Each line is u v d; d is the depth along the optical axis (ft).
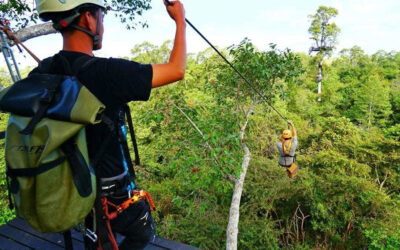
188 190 45.27
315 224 51.13
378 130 109.81
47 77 3.75
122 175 4.39
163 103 25.17
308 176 52.39
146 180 60.39
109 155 4.20
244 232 42.47
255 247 41.14
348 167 56.95
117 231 4.89
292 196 53.98
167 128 25.99
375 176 66.13
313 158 60.85
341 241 51.67
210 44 8.88
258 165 52.11
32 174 3.33
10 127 3.54
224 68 31.58
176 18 4.25
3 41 6.57
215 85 31.65
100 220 4.17
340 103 152.15
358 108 136.05
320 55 181.78
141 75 3.71
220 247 39.70
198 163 23.50
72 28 3.96
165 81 3.92
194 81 104.01
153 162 61.67
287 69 29.78
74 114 3.40
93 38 4.14
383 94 133.90
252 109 31.42
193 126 25.40
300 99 127.65
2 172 41.01
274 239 43.04
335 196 50.44
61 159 3.45
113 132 4.04
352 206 50.80
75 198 3.48
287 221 54.34
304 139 79.51
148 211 5.25
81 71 3.79
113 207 4.51
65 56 3.98
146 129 65.77
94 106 3.48
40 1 3.82
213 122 24.32
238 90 30.19
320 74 179.22
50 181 3.35
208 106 30.94
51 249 9.20
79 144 3.56
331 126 74.74
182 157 24.44
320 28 188.85
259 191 48.37
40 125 3.37
